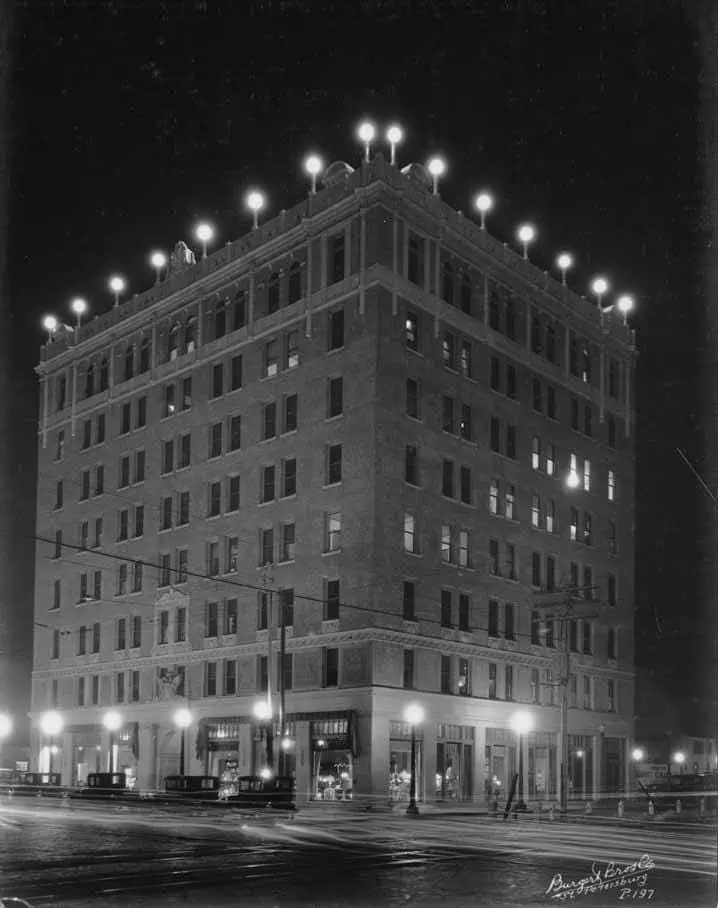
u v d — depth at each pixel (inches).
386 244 2316.7
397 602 2231.8
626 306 3112.7
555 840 1248.2
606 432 3021.7
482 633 2464.3
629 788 2903.5
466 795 2338.8
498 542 2559.1
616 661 2928.2
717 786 2999.5
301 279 2464.3
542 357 2790.4
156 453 2787.9
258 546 2450.8
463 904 646.5
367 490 2218.3
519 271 2728.8
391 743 2176.4
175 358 2787.9
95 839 1149.7
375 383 2239.2
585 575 2861.7
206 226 2714.1
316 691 2231.8
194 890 706.8
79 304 3154.5
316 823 1563.7
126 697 2746.1
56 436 3189.0
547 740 2623.0
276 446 2452.0
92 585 2940.5
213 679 2513.5
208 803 1935.3
